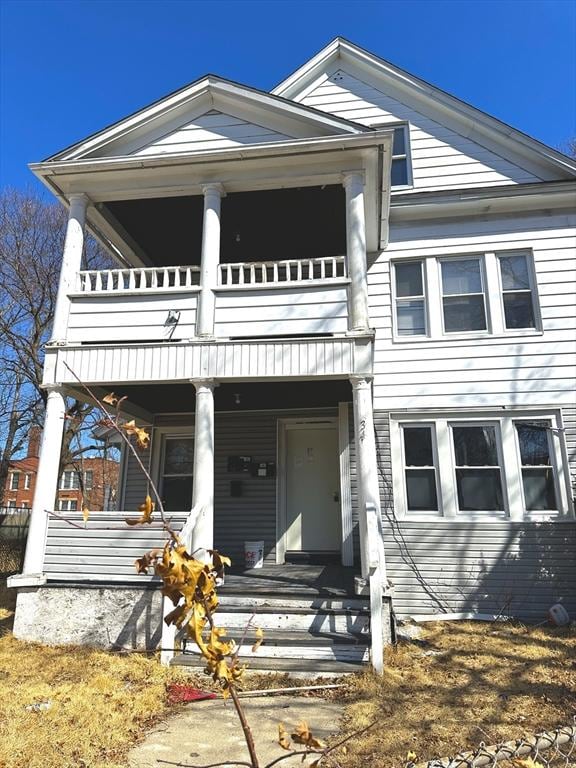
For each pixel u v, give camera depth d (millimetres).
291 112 7457
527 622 7664
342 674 5297
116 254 9695
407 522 8359
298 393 8594
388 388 8922
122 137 7781
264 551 9172
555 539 7992
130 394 8523
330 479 9594
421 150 10078
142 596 6172
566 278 8945
